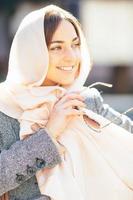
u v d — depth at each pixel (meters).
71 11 10.45
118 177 2.69
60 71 2.68
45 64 2.64
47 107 2.66
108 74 11.69
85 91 2.90
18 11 11.02
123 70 11.78
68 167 2.63
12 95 2.70
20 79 2.69
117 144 2.71
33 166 2.58
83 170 2.68
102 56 11.66
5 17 11.09
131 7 11.45
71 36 2.68
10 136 2.68
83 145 2.69
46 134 2.61
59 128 2.63
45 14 2.66
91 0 11.24
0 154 2.61
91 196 2.66
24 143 2.61
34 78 2.67
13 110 2.70
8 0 10.88
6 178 2.58
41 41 2.63
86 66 2.77
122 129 2.72
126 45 11.75
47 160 2.59
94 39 11.60
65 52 2.67
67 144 2.65
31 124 2.64
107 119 2.87
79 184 2.62
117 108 8.55
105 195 2.66
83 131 2.69
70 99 2.66
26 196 2.66
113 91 11.61
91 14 11.36
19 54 2.67
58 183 2.59
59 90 2.68
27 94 2.67
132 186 2.71
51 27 2.64
